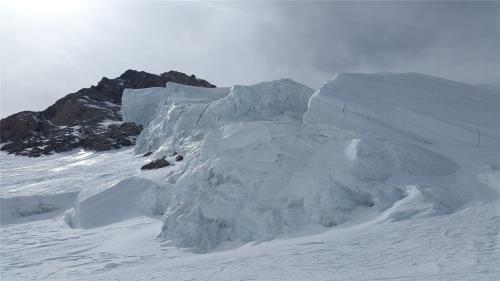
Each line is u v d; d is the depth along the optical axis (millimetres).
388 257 10656
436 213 14219
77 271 13922
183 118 38688
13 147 62469
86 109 75312
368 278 9031
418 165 18094
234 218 17125
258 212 16547
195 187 18797
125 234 19328
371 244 12086
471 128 22375
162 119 45938
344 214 15781
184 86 55500
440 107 23828
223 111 36250
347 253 11500
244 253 13781
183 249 16109
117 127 60750
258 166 18844
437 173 18062
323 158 18812
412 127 23125
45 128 70125
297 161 18984
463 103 24125
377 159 18031
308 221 15984
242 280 10023
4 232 22891
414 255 10547
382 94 25156
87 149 56500
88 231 21188
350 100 24828
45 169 44781
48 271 14320
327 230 15227
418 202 15047
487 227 12258
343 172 17219
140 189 24953
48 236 20984
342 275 9523
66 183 34000
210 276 10805
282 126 21703
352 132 20406
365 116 24016
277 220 16156
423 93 25047
